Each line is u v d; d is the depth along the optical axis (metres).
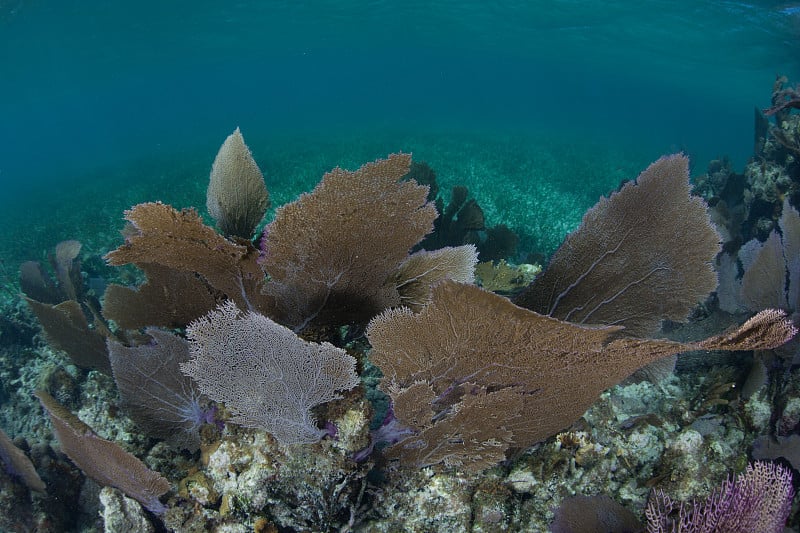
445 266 1.52
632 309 1.60
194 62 40.25
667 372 1.64
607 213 1.59
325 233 1.28
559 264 1.66
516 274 2.96
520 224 6.14
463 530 1.53
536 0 16.39
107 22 20.11
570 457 1.63
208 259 1.32
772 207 3.71
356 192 1.22
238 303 1.43
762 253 2.00
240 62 45.69
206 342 1.19
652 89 50.31
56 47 24.62
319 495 1.37
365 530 1.51
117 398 1.92
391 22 25.50
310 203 1.21
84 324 2.03
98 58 30.19
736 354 1.98
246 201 1.49
